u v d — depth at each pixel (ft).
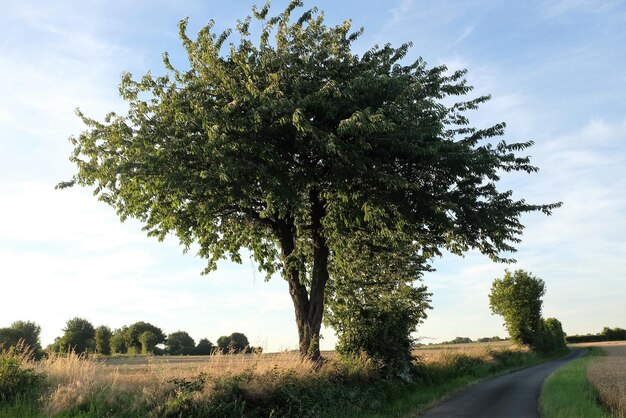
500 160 58.90
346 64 57.47
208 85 56.90
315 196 65.57
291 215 61.36
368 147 49.96
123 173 52.08
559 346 265.34
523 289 215.72
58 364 40.34
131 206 61.36
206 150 46.68
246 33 59.00
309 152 54.29
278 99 50.26
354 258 78.28
